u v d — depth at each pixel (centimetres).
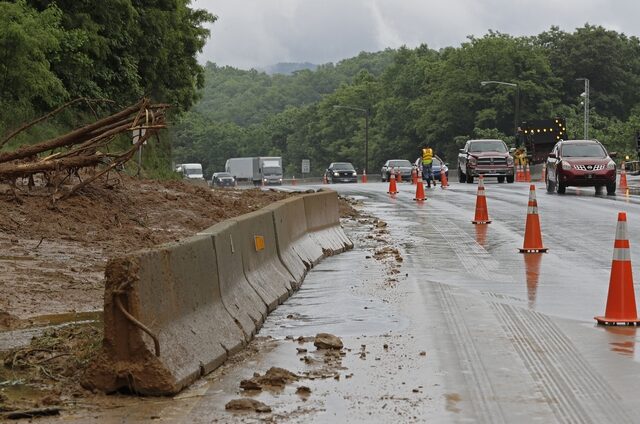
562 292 1789
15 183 2608
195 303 1205
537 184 6694
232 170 16900
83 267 1909
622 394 1050
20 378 1109
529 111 15125
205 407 994
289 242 2000
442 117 15588
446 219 3544
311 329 1436
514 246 2600
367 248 2620
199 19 7638
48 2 5366
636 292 1781
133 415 965
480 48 15200
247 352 1266
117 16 5878
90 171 2823
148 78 6631
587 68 16200
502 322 1477
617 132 13050
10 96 4753
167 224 2619
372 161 18762
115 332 1040
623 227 1473
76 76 5559
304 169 18175
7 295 1598
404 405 1004
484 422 944
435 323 1470
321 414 970
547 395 1045
